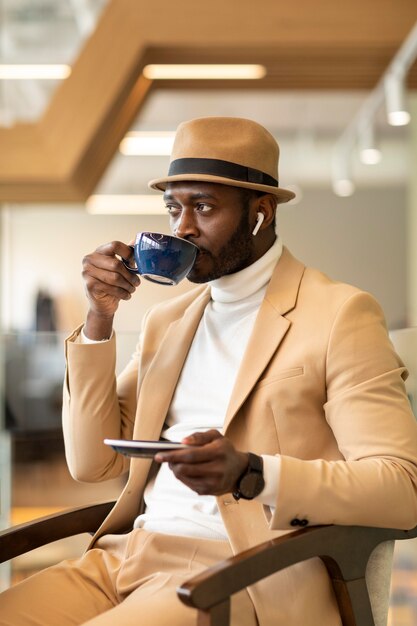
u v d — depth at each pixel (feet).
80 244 37.42
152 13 16.16
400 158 31.94
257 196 5.86
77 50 16.58
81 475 6.25
